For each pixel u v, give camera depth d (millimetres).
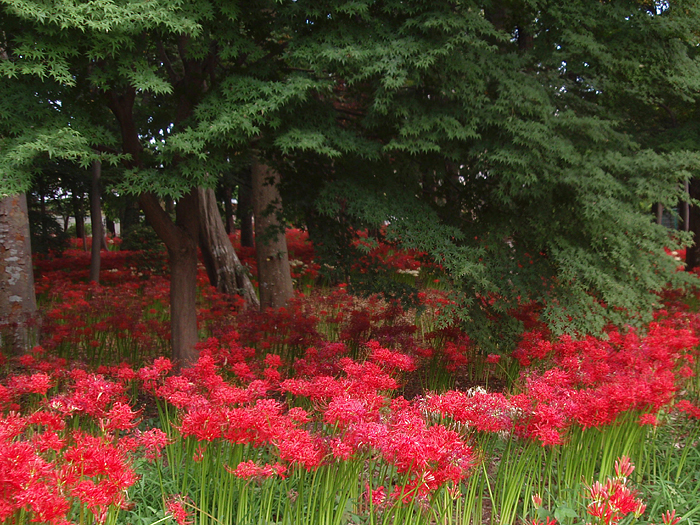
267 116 4641
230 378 5414
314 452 2854
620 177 5871
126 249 16469
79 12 3670
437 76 5027
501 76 5316
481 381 6887
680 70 6215
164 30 4059
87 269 15867
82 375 4152
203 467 3146
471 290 6086
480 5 5375
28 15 3570
